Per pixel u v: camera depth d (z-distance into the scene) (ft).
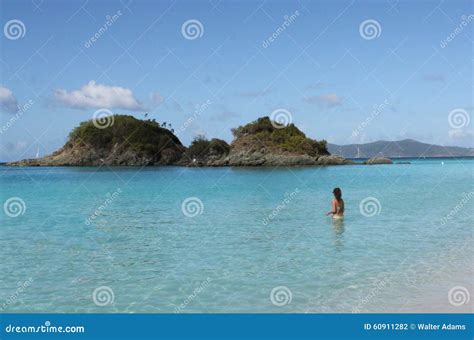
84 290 33.19
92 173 294.46
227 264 40.11
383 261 40.14
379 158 399.03
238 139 417.08
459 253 43.06
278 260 41.27
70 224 66.80
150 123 476.13
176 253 45.37
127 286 33.99
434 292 31.17
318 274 36.09
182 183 172.55
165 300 30.78
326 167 344.08
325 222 64.49
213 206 88.84
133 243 51.11
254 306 29.30
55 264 41.27
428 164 385.91
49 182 193.26
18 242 52.54
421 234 53.67
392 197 100.42
